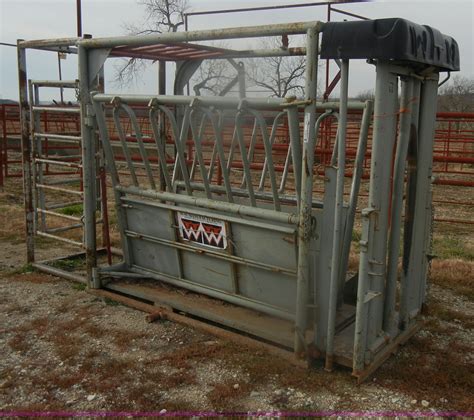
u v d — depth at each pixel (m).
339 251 3.31
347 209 3.87
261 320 4.10
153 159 10.21
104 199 5.26
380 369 3.59
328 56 3.02
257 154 12.54
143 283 5.03
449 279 5.44
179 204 4.61
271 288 4.04
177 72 5.23
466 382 3.42
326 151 8.87
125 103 4.37
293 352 3.71
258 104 3.50
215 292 4.42
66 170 14.25
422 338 4.11
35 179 5.71
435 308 4.68
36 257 6.34
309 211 3.41
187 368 3.61
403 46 2.81
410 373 3.52
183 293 4.74
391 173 3.42
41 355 3.84
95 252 5.04
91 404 3.21
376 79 3.03
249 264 4.04
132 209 4.83
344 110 3.05
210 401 3.22
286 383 3.39
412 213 3.61
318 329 3.55
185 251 4.57
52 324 4.37
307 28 3.16
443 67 3.41
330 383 3.39
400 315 3.82
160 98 4.05
